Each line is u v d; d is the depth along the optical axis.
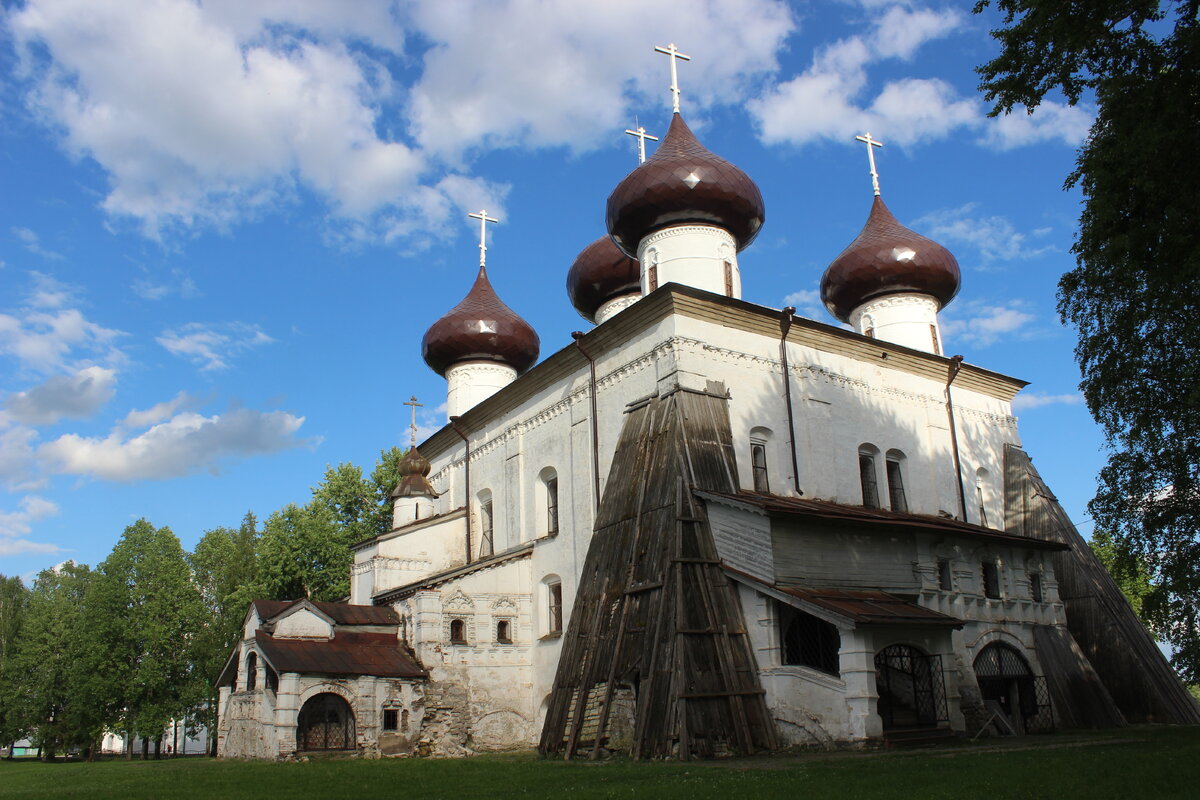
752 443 26.48
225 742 31.80
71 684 46.50
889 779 12.84
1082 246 17.09
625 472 25.41
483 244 43.62
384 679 27.45
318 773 19.84
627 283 37.84
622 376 27.33
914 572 24.33
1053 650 26.78
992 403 33.81
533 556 30.72
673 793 12.46
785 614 21.41
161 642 45.72
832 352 29.23
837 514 22.47
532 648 30.09
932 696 21.05
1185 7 14.27
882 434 29.77
